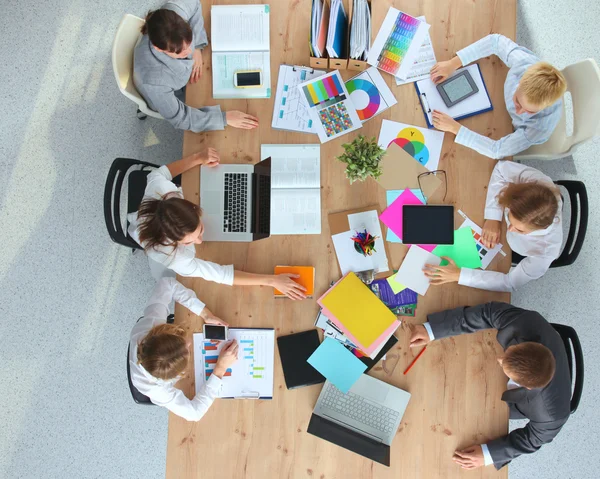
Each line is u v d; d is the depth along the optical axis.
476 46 1.99
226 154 1.99
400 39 2.05
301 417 1.86
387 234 1.95
